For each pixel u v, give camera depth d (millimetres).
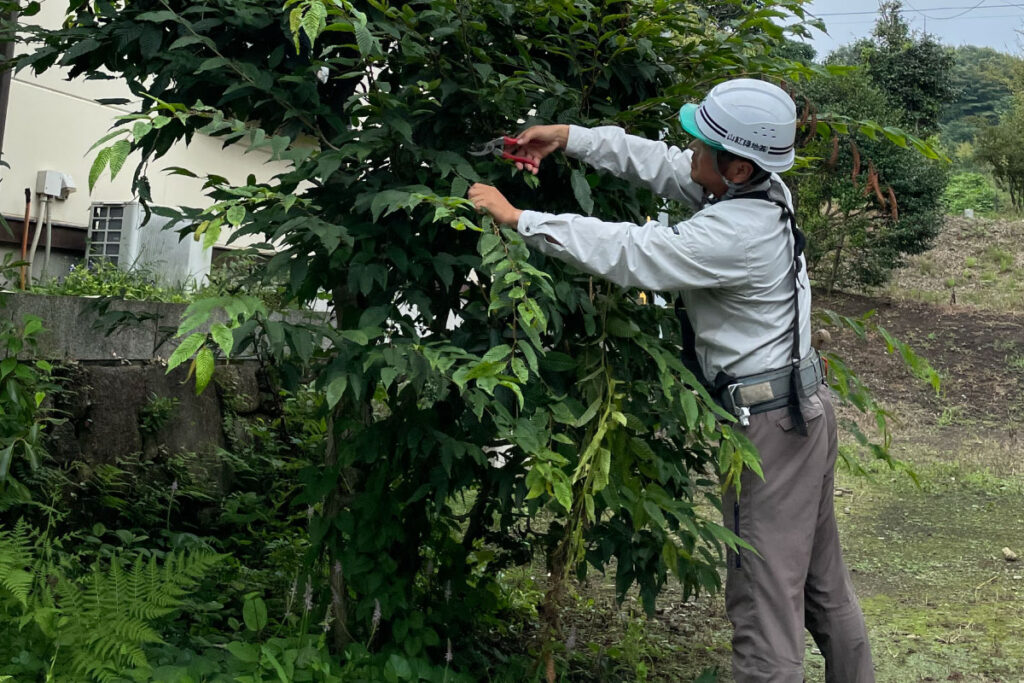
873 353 13594
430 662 3090
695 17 2967
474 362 2434
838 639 2949
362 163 2713
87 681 2500
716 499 3152
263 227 2529
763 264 2580
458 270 2750
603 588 4746
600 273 2525
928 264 19984
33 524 3500
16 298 3721
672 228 2553
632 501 2635
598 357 2779
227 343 1914
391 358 2355
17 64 2725
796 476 2664
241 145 6680
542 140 2711
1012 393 11883
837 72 2951
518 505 2816
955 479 8164
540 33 2889
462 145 2746
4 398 3076
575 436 2795
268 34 2635
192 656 2709
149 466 4254
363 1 2584
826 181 16234
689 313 2750
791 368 2658
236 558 3961
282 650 2717
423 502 3100
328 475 2877
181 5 2650
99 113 5730
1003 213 26594
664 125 3076
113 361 4246
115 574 2689
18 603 2574
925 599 5027
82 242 5656
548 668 2740
